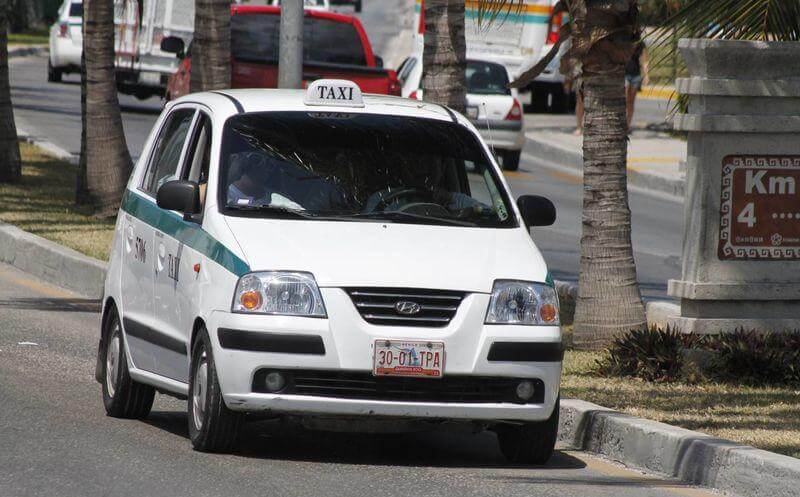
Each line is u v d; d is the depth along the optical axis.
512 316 25.08
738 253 36.50
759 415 30.06
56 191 64.25
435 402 24.64
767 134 36.31
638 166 88.88
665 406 30.75
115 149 58.06
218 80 54.03
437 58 41.66
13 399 30.02
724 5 36.38
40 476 23.45
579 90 38.25
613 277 37.91
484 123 86.06
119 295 30.14
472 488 24.06
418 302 24.66
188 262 26.48
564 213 71.25
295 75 49.94
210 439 25.45
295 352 24.28
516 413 25.09
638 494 24.41
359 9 123.50
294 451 26.77
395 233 26.12
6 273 49.75
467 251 25.91
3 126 65.62
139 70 95.50
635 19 37.25
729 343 34.69
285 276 24.61
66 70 118.81
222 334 24.70
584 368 35.44
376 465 25.70
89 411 29.70
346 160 27.97
